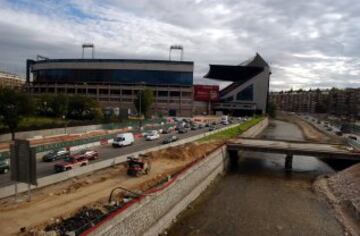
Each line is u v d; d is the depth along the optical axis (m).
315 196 45.94
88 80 168.12
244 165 66.38
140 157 48.47
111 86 165.62
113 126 88.62
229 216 37.16
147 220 28.83
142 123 100.88
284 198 44.66
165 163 50.88
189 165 42.34
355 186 45.56
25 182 29.50
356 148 68.19
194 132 90.50
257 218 36.94
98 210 26.97
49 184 35.19
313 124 178.38
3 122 60.66
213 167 52.91
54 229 23.25
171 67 165.50
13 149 29.64
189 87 165.62
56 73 173.25
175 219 35.19
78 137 70.69
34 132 67.75
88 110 103.81
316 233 33.47
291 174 59.44
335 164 66.38
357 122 197.50
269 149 63.47
